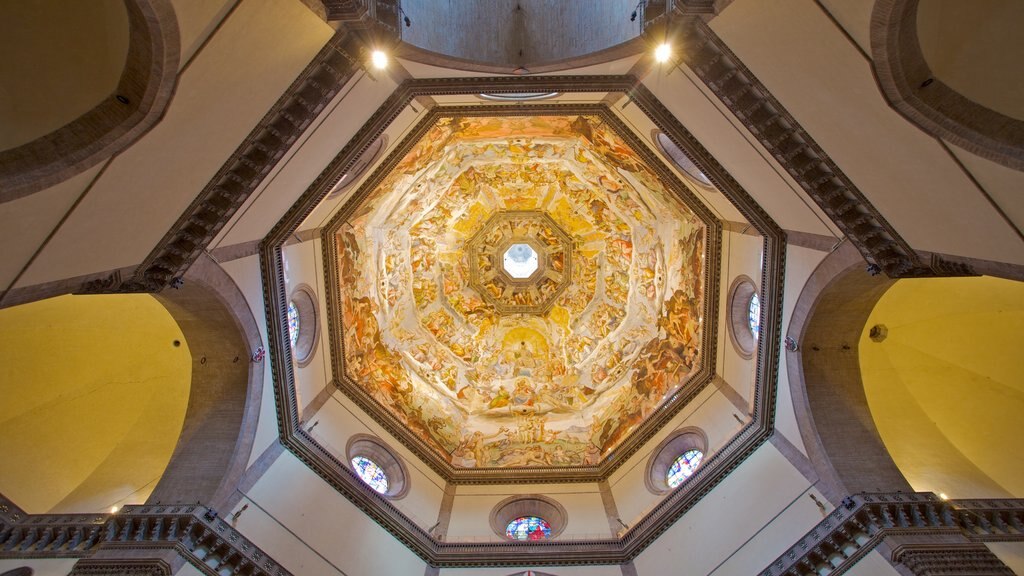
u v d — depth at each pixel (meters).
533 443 20.72
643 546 15.61
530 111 15.68
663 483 17.23
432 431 20.36
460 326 23.86
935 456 14.40
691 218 18.52
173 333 14.83
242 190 11.10
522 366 23.45
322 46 10.67
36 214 7.30
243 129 10.50
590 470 19.42
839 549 11.61
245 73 9.34
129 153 8.11
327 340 17.92
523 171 22.47
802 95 10.04
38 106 7.33
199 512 11.46
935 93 8.09
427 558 15.74
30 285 8.18
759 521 13.53
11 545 10.94
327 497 14.94
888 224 10.92
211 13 7.79
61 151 7.19
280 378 14.73
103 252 9.22
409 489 17.78
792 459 13.74
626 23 11.80
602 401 21.36
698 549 14.43
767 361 14.85
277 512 13.40
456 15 13.12
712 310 17.89
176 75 7.83
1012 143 7.56
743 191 14.30
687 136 14.00
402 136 15.93
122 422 14.75
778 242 14.52
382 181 17.50
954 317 15.34
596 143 18.44
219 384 13.85
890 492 11.86
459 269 24.48
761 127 10.99
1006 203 8.23
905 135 8.80
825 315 13.58
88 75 7.65
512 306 24.53
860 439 13.12
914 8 7.66
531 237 24.56
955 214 9.30
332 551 13.91
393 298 21.88
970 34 7.84
